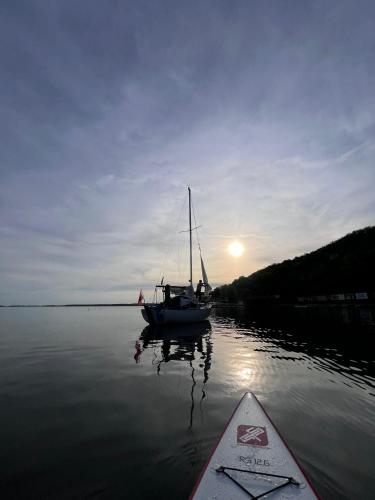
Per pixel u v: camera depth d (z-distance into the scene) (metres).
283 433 5.61
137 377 9.76
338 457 4.75
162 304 27.42
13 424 6.10
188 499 3.74
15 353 14.73
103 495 3.84
